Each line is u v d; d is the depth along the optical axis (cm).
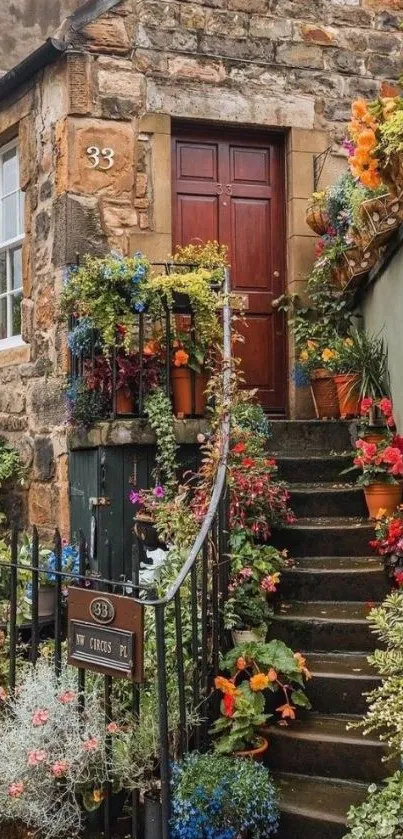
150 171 627
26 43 873
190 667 381
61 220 607
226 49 650
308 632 432
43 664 386
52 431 614
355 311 641
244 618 428
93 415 544
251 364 679
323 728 388
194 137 664
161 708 324
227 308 533
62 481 595
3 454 667
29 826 354
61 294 564
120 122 618
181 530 448
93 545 532
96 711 357
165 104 632
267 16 662
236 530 452
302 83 671
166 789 325
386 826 314
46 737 352
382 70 694
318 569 466
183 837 323
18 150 702
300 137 669
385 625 364
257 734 386
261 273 682
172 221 657
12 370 685
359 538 490
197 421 538
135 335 565
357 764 373
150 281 534
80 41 607
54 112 621
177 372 545
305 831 345
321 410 616
